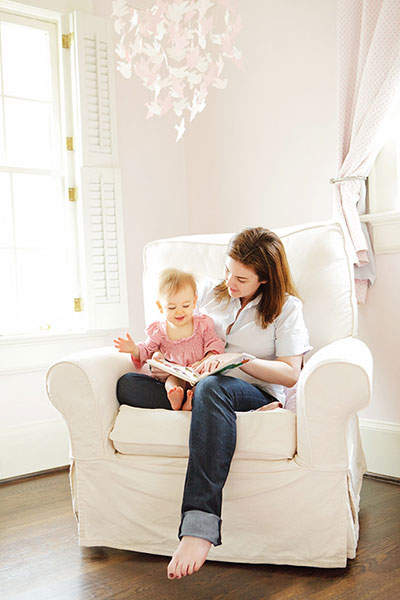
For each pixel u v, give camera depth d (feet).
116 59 10.70
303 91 9.89
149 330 7.21
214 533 5.31
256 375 6.43
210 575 5.94
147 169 11.44
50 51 10.32
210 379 6.04
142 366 7.29
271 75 10.37
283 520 5.98
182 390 6.43
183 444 6.16
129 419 6.46
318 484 5.85
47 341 9.95
